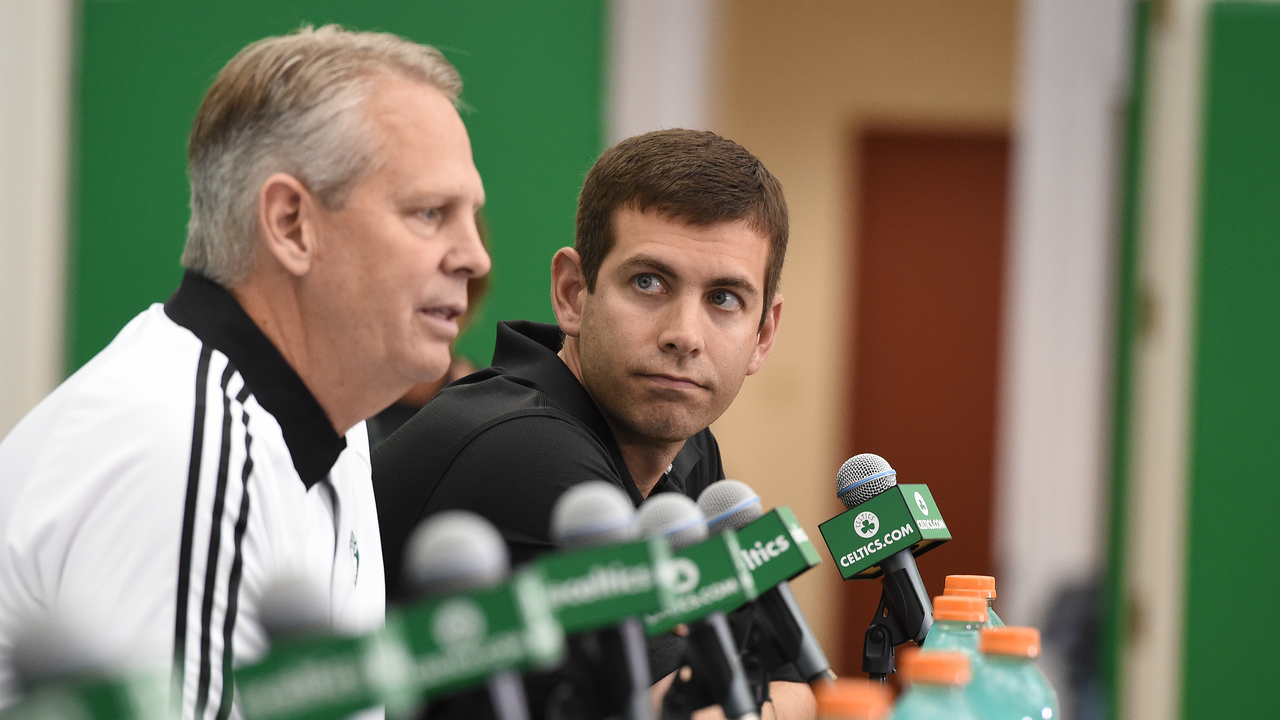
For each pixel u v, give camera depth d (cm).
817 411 1356
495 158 847
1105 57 907
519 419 256
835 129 1358
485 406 267
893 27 1352
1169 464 864
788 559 181
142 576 183
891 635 241
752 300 262
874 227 1371
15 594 184
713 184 254
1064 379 920
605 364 262
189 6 841
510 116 847
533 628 137
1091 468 913
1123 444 888
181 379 201
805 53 1358
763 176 262
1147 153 884
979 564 1352
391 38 224
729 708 171
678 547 170
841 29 1355
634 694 152
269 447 210
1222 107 865
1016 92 1336
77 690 108
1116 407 896
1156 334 873
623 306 258
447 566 138
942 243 1362
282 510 212
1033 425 927
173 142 843
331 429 225
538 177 847
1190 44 870
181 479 190
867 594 1318
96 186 837
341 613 237
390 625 131
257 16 845
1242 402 859
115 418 193
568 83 848
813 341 1362
